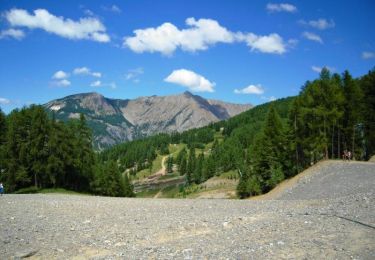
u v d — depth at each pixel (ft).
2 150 235.61
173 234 61.16
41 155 244.22
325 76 240.12
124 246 52.95
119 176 310.86
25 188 241.14
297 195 152.87
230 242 52.24
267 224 65.00
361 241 49.75
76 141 274.36
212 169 596.29
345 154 220.43
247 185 258.98
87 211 91.66
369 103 231.91
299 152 246.06
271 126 248.73
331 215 71.00
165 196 599.57
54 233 61.93
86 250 50.83
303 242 50.08
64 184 272.72
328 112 215.72
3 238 57.31
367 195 98.48
